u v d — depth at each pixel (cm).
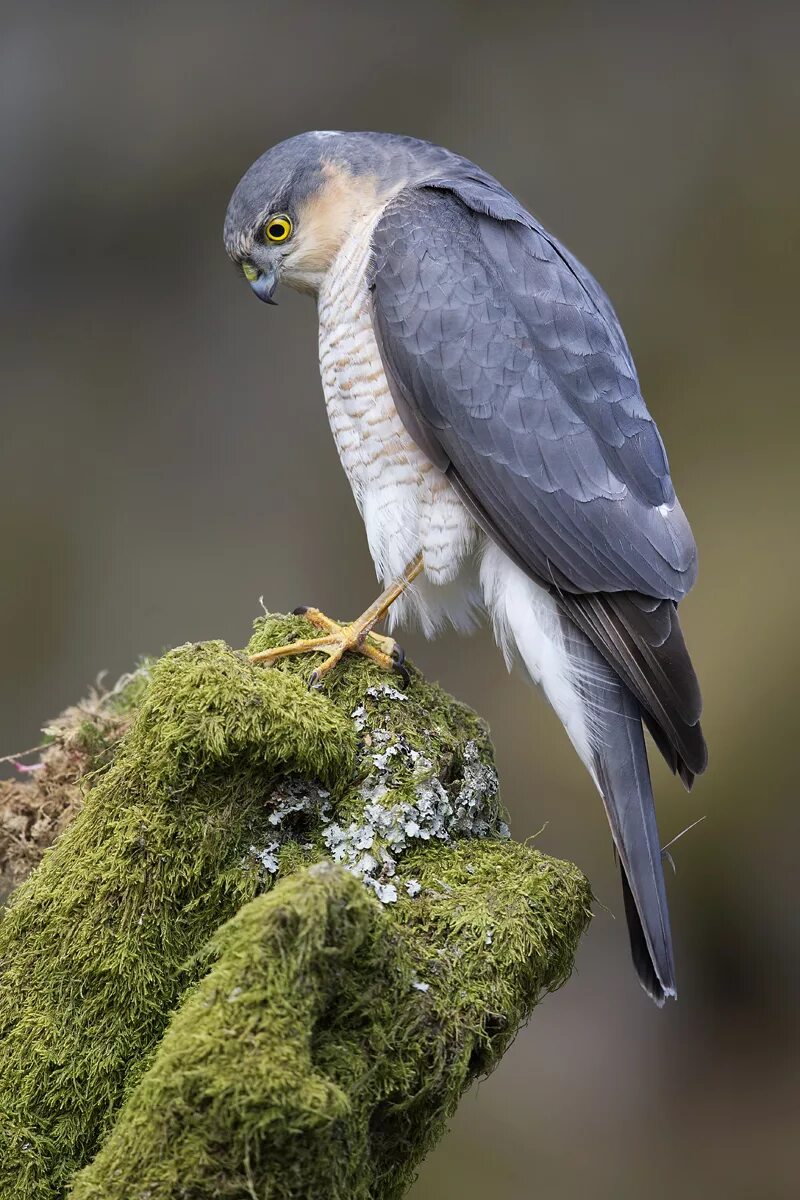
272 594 1341
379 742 499
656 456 619
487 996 434
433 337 607
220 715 450
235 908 454
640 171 1338
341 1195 388
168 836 452
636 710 600
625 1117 1141
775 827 1153
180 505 1370
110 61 1375
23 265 1390
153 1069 384
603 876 1170
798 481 1241
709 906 1175
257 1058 365
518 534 601
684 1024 1170
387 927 412
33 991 448
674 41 1334
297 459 1366
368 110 1377
